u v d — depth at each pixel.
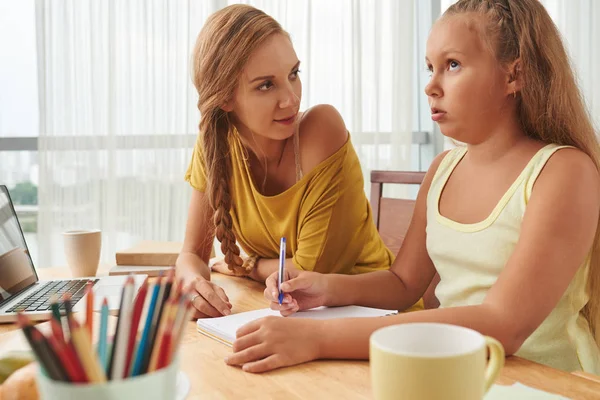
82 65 2.63
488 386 0.49
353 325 0.75
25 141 2.69
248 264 1.34
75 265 1.30
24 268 1.16
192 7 2.75
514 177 0.96
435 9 3.38
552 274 0.81
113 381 0.38
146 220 2.74
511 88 0.94
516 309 0.78
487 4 0.93
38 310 0.94
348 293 1.03
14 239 1.16
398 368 0.43
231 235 1.31
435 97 0.97
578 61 3.62
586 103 1.03
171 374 0.41
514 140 0.98
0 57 2.63
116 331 0.43
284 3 2.92
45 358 0.37
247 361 0.72
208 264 1.42
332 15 3.05
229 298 1.13
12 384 0.51
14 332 0.83
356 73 3.07
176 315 0.43
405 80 3.20
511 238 0.94
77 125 2.63
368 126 3.16
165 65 2.73
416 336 0.48
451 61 0.94
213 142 1.29
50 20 2.56
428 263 1.14
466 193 1.04
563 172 0.88
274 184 1.37
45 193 2.61
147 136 2.72
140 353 0.42
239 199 1.36
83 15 2.62
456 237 1.02
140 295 0.44
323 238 1.30
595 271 0.96
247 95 1.17
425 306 1.31
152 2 2.69
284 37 1.17
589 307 1.00
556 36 0.96
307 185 1.31
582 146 0.96
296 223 1.32
